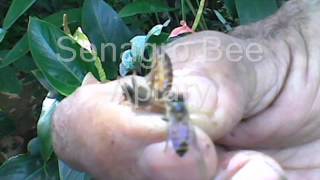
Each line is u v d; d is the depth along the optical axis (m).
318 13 0.14
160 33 0.18
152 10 0.23
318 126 0.13
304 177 0.13
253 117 0.12
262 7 0.22
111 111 0.08
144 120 0.08
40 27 0.18
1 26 0.28
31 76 0.28
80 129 0.09
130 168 0.08
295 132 0.13
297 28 0.13
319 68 0.13
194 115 0.09
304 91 0.13
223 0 0.25
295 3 0.14
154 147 0.08
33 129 0.28
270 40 0.13
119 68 0.17
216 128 0.09
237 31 0.13
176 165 0.08
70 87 0.18
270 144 0.13
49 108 0.19
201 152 0.08
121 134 0.08
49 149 0.19
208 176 0.08
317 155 0.13
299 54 0.13
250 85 0.11
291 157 0.13
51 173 0.21
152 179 0.08
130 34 0.20
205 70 0.09
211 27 0.25
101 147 0.08
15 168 0.21
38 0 0.27
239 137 0.12
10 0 0.28
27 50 0.23
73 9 0.25
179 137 0.08
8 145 0.28
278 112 0.12
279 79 0.12
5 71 0.25
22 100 0.28
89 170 0.09
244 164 0.09
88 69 0.18
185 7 0.24
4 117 0.27
